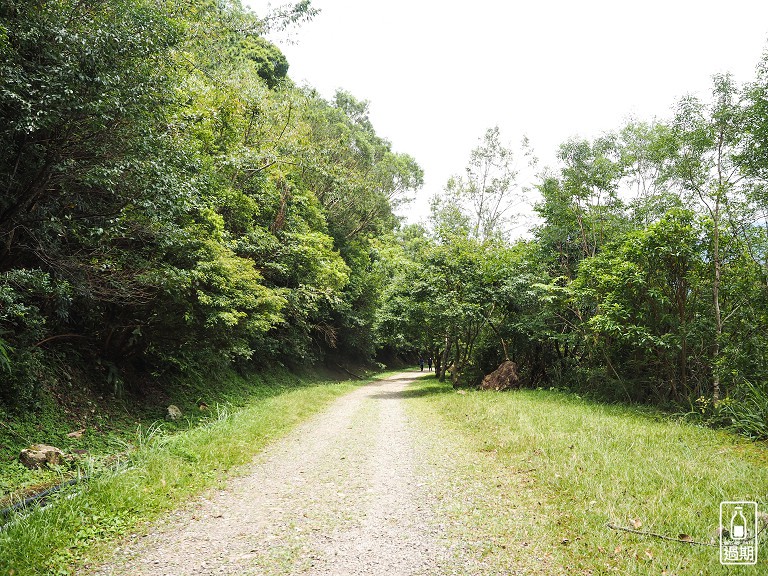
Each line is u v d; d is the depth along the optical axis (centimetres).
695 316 1290
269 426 1023
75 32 688
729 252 1237
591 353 1633
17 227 757
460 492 599
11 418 794
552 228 1831
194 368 1514
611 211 1795
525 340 1912
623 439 827
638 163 1788
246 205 1633
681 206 1443
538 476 633
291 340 2288
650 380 1410
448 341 2402
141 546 446
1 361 758
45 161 727
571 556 411
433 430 1034
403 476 679
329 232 2912
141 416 1096
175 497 577
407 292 2108
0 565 384
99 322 1099
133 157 783
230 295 1171
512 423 982
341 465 748
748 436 910
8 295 674
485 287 1875
